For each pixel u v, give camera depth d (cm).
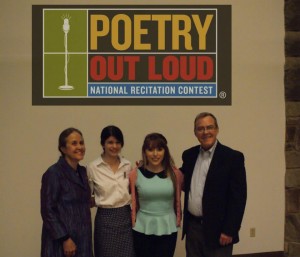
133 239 263
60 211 237
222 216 251
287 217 399
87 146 372
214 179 251
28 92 367
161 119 381
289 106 399
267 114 397
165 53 381
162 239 260
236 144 392
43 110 369
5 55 365
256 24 393
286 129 399
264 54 395
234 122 391
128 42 378
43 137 368
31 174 367
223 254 253
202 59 384
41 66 369
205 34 385
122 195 260
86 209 247
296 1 397
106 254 258
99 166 262
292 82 397
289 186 399
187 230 268
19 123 366
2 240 364
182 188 275
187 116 384
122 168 268
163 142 262
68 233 235
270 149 397
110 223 258
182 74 383
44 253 236
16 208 365
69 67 373
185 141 384
